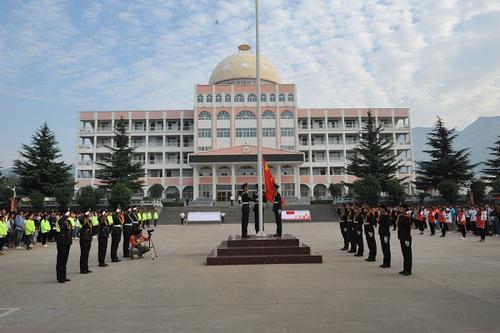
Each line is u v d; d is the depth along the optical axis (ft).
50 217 74.64
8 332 18.45
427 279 30.35
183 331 18.12
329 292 25.94
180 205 176.14
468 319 19.35
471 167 156.97
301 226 112.57
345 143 229.66
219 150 197.47
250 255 40.55
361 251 45.88
